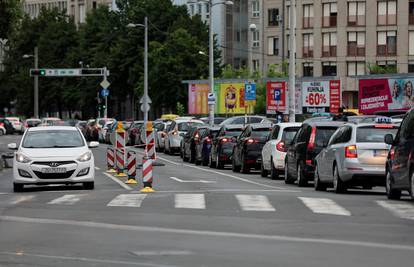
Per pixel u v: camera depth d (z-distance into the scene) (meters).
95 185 56.91
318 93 138.75
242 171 72.69
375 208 38.47
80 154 52.03
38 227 32.41
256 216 35.28
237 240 28.00
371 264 22.89
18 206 41.34
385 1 197.62
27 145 53.53
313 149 54.28
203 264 23.06
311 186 56.22
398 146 42.62
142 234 29.73
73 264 23.34
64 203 42.38
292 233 29.70
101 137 159.75
